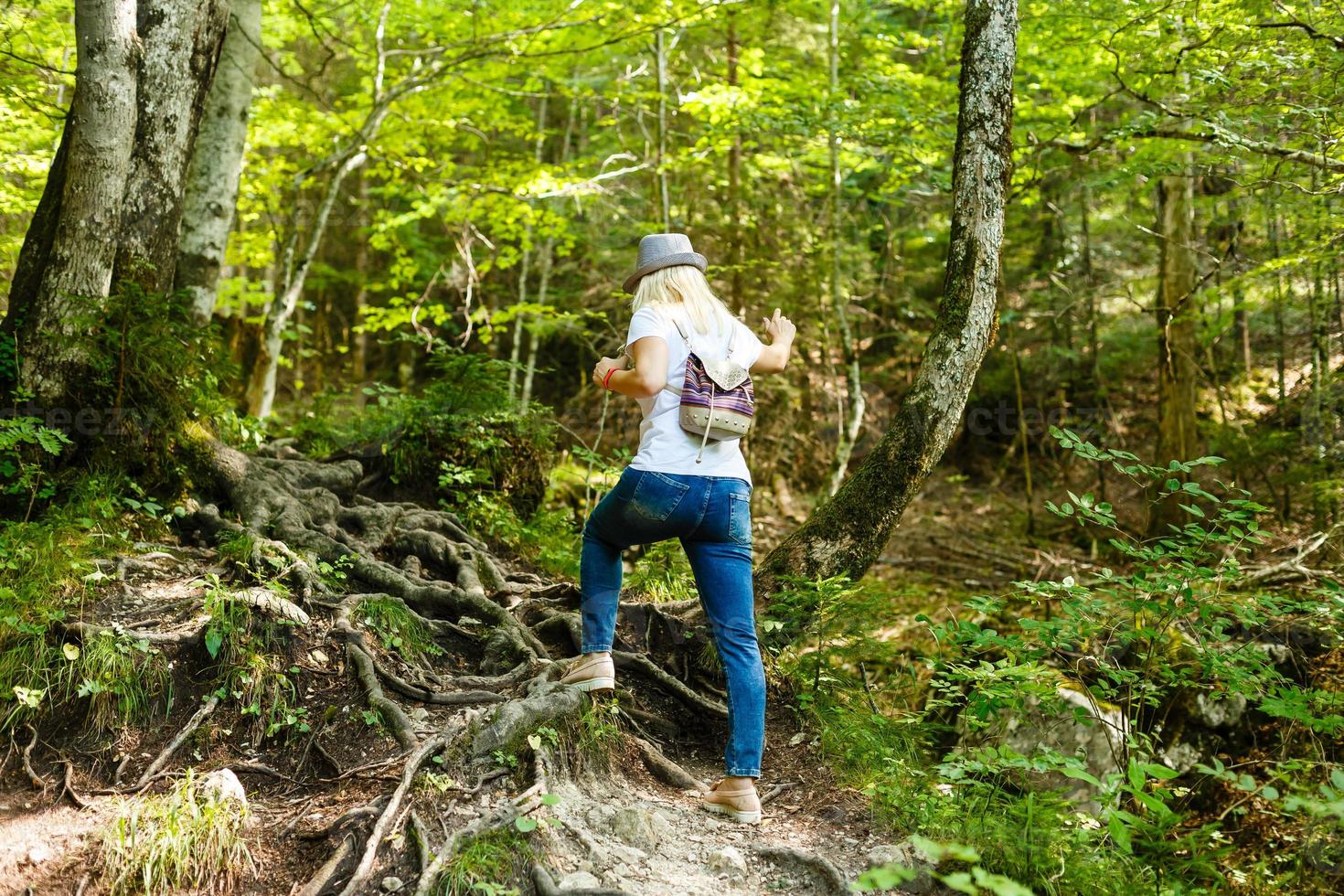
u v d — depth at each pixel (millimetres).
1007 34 4465
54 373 4535
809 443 13211
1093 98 8867
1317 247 7625
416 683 3629
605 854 2773
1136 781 2758
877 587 4434
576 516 7586
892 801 3166
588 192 10633
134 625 3623
